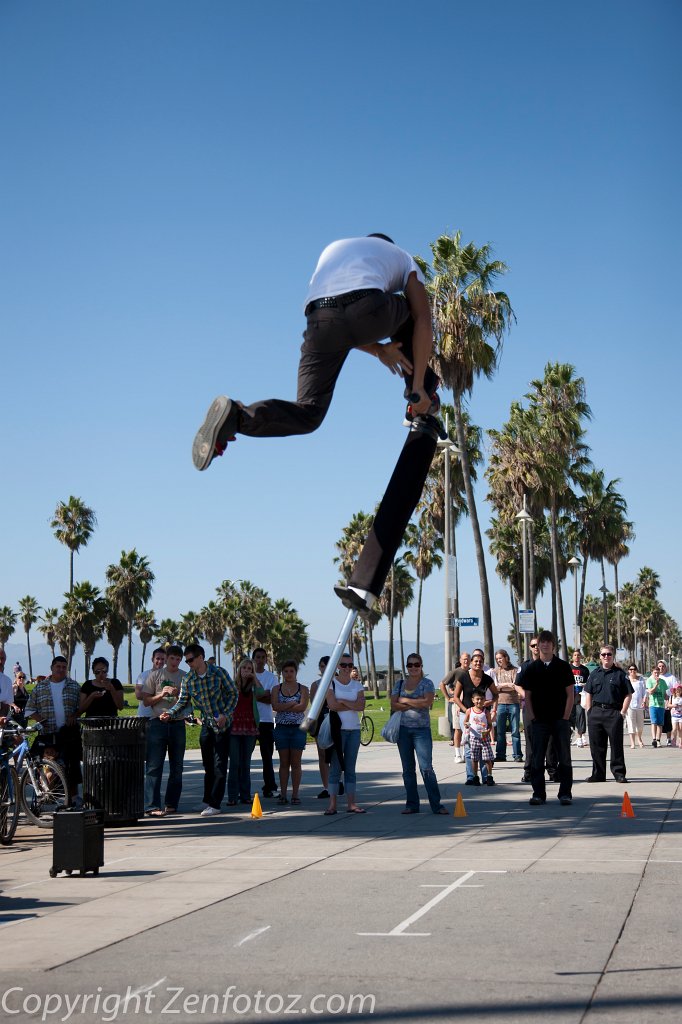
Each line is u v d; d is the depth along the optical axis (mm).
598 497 71750
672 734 27219
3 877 9195
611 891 7730
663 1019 4688
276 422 5184
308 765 22094
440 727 28516
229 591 119188
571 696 13617
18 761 13039
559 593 52531
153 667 14625
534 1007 4906
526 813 12758
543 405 53812
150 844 11148
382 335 5355
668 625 162375
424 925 6719
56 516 94000
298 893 7957
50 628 109625
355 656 115000
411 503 5594
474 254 35156
